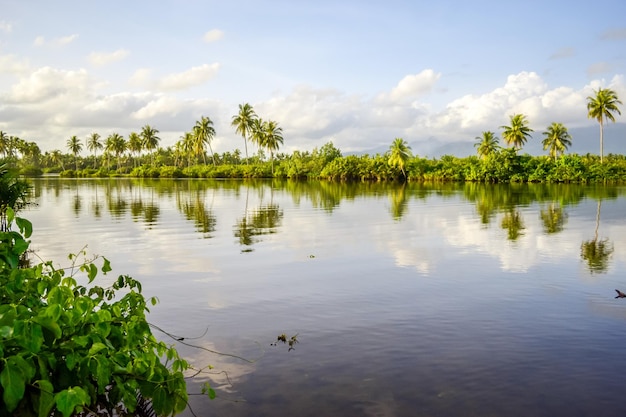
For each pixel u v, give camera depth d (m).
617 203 30.39
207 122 96.88
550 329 6.89
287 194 41.41
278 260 12.27
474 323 7.18
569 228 18.28
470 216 22.91
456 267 11.30
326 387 5.08
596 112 68.06
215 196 38.41
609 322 7.18
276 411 4.58
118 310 2.92
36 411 2.13
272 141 91.19
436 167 79.12
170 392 2.64
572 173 63.12
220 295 8.97
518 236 16.25
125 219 22.16
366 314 7.70
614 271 10.77
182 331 6.98
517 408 4.62
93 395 2.41
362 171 79.25
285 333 6.83
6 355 2.15
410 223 20.12
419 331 6.84
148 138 112.44
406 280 10.02
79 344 2.31
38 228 18.92
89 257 12.84
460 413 4.53
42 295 2.97
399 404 4.71
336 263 11.84
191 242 15.31
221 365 5.69
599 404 4.70
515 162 67.88
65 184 64.31
